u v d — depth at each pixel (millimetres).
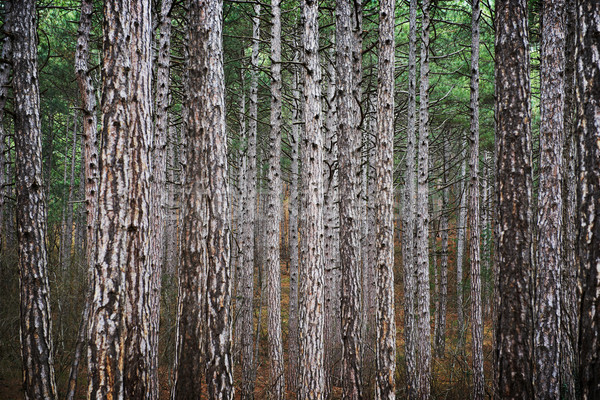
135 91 4148
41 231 6160
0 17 7816
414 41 10086
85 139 6777
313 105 6609
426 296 9828
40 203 6191
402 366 12234
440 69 13812
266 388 10117
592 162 2883
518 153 4633
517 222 4605
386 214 6211
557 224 6188
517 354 4520
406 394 10438
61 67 14875
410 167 10625
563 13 6297
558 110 6270
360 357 6512
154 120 8094
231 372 4941
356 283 6555
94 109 6895
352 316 6488
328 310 10141
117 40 4070
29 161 6137
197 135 5102
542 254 6246
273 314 9742
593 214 2857
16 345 9391
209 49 5109
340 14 6695
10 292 10547
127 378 3994
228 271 5031
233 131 14578
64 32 13883
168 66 7672
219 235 4996
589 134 2898
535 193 14805
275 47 9312
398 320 18828
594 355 2789
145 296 4184
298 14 12148
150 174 4324
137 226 4117
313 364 6508
